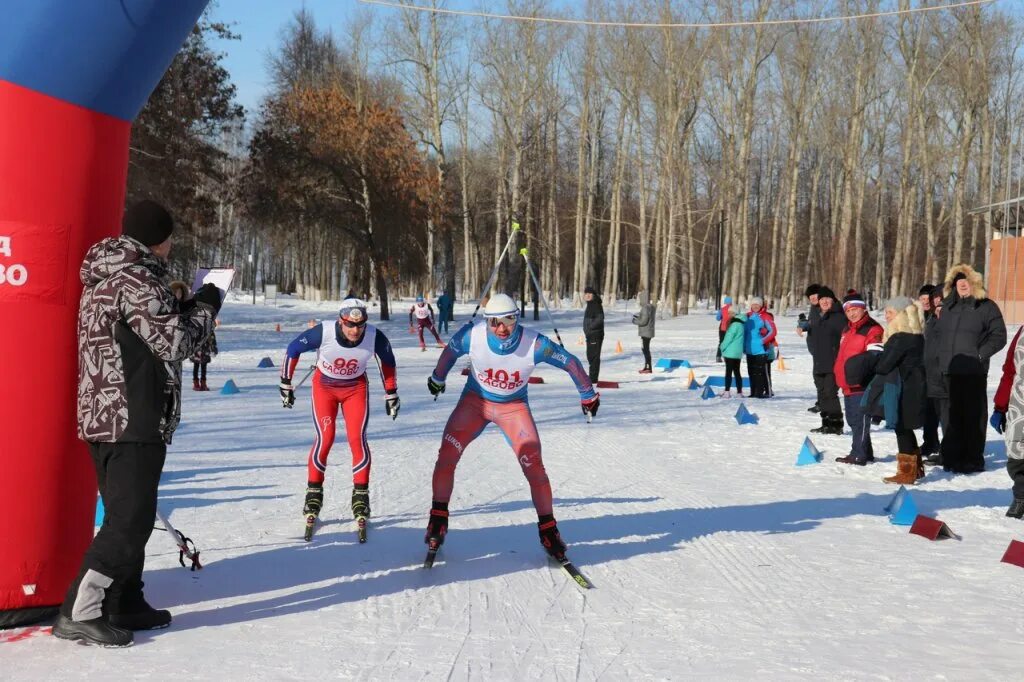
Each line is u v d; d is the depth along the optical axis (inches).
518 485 342.0
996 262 1566.2
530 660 165.3
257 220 1720.0
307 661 161.2
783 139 2399.1
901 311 356.8
